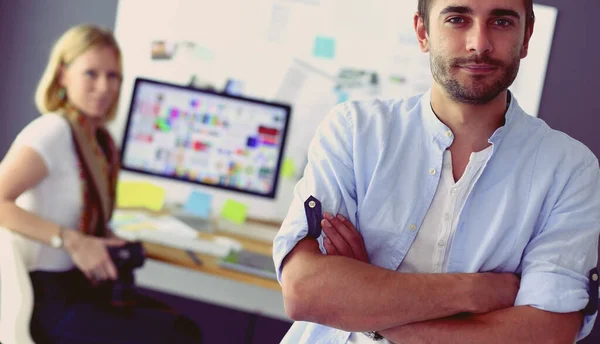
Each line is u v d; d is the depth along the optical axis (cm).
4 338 210
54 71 262
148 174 306
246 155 304
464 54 130
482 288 135
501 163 139
